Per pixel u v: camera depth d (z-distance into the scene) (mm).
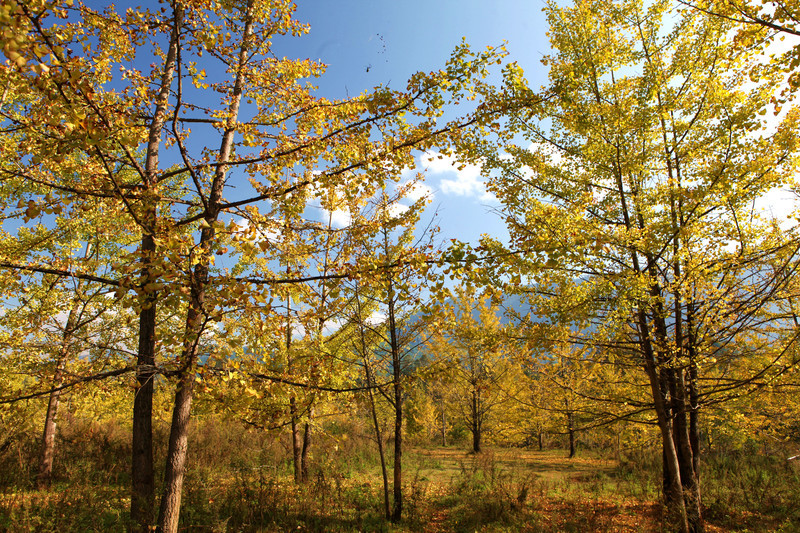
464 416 17656
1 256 3541
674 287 5719
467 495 8062
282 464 10664
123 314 6469
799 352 5652
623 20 6395
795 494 7457
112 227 4922
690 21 5941
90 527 4840
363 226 4469
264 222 4086
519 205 6188
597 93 6426
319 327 7242
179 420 4016
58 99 2486
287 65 4973
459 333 6430
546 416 8891
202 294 3555
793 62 3049
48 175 3500
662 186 5953
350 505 7586
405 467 12031
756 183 5387
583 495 8711
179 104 3609
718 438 11719
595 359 6742
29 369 4461
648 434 9242
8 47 1812
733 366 7402
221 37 4105
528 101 3529
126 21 3885
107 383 4367
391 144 3963
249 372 3885
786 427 8125
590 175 6539
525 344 6469
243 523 5492
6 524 4566
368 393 6062
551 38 6461
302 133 4465
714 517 6988
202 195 3994
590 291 5641
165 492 3805
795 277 5406
